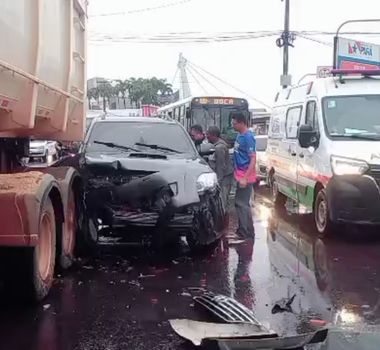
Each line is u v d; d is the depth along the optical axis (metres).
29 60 5.92
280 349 4.80
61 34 7.61
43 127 7.81
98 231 8.49
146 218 8.05
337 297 6.50
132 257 8.41
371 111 10.29
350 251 8.95
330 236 10.04
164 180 7.97
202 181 8.19
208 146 9.96
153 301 6.27
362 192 9.23
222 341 4.77
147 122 9.90
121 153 9.09
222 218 8.58
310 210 10.86
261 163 19.02
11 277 5.70
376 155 9.31
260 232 10.67
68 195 7.32
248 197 9.84
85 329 5.35
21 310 5.88
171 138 9.63
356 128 10.05
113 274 7.42
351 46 22.17
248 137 9.63
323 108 10.41
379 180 9.23
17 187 5.57
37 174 6.12
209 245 8.62
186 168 8.27
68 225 7.52
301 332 5.36
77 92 9.24
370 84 10.82
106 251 8.78
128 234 8.58
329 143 9.84
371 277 7.39
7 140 7.73
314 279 7.29
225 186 10.70
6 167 7.75
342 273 7.59
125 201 8.14
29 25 5.83
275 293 6.66
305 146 10.54
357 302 6.32
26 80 5.89
